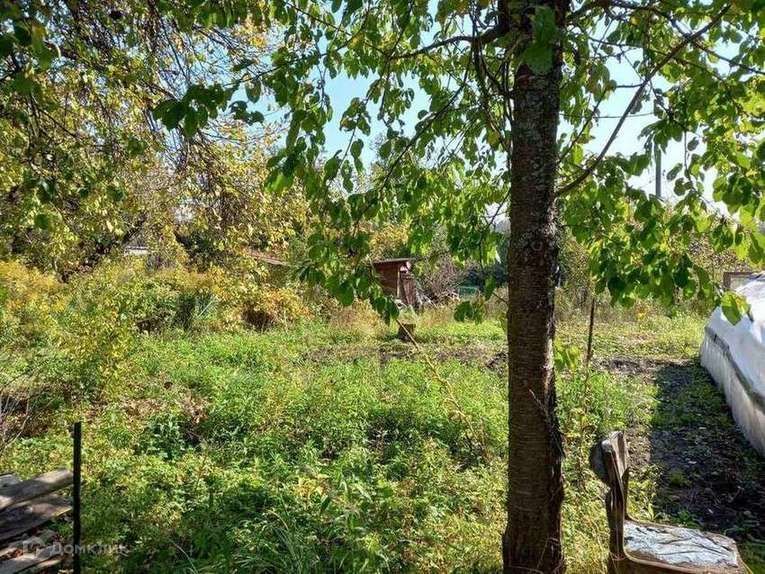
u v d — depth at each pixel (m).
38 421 6.28
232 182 6.03
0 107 4.09
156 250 9.17
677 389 8.74
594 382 7.58
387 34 3.71
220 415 6.41
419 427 6.19
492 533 3.64
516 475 2.69
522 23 2.38
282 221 6.70
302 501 4.11
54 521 3.66
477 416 6.09
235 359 10.05
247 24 5.67
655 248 2.88
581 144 3.58
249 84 2.58
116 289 8.24
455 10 2.91
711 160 3.03
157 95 5.25
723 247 2.95
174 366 8.86
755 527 4.38
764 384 5.83
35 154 4.03
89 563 3.34
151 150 5.42
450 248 3.93
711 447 6.18
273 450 5.50
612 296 2.92
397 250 17.66
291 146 2.65
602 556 3.25
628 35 3.18
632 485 4.77
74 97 4.87
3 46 2.16
